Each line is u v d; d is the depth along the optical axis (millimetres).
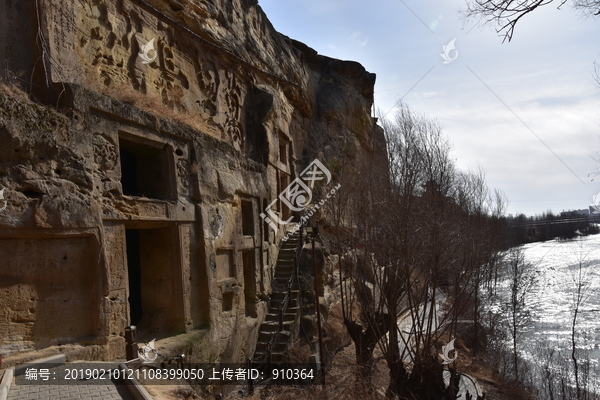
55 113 8055
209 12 16312
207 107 16156
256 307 14633
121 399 6164
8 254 7340
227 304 12617
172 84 14203
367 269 15602
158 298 10781
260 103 19594
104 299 8367
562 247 72625
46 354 7352
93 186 8594
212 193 12375
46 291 7746
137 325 10695
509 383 17969
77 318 8078
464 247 14820
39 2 9227
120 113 9477
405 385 11734
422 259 12125
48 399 6031
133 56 12734
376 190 13727
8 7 8820
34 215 7453
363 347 13633
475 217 23016
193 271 11195
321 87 31469
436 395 11648
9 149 7301
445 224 12516
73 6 10484
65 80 9562
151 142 10562
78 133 8422
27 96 8148
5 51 8648
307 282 17359
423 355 11859
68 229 7949
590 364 21031
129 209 9406
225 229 12852
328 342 16500
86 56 10953
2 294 7191
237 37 18844
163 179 11000
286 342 13836
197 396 8211
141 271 11000
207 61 16438
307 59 32281
